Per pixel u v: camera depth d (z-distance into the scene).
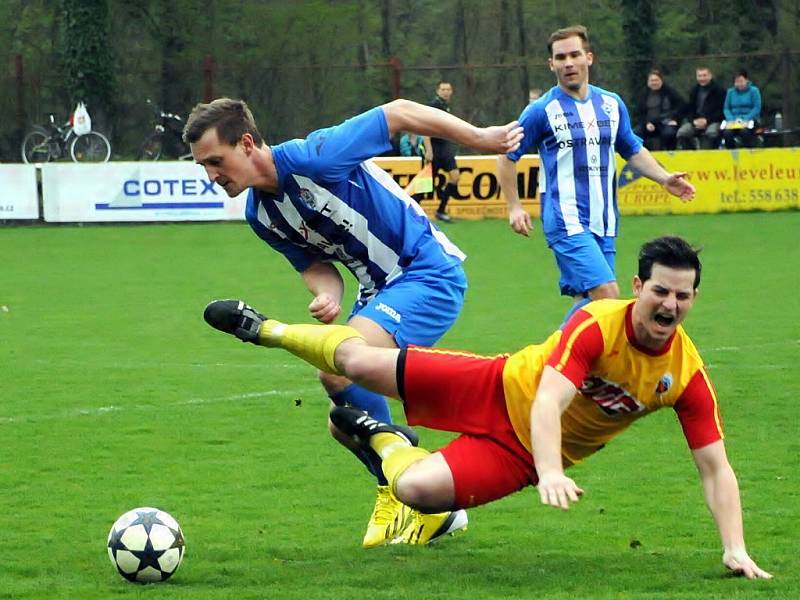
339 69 86.75
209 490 19.27
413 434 15.20
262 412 25.12
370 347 14.96
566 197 24.28
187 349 32.50
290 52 103.25
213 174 15.40
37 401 26.12
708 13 106.44
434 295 16.23
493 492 14.27
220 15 102.69
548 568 14.72
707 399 14.15
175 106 87.81
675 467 20.48
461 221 66.44
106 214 67.69
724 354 30.28
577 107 24.25
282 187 15.67
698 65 88.75
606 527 16.97
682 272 13.09
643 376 13.83
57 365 30.27
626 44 92.31
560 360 13.48
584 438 14.52
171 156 82.25
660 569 14.55
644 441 22.47
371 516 17.53
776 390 26.27
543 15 111.00
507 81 89.69
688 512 17.66
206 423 24.12
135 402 26.03
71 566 15.09
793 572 14.29
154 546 14.08
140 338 34.22
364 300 16.89
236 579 14.33
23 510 18.05
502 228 62.84
